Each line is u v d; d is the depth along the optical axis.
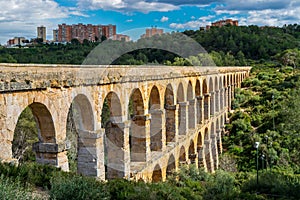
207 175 38.62
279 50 152.50
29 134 51.09
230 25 170.38
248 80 109.44
